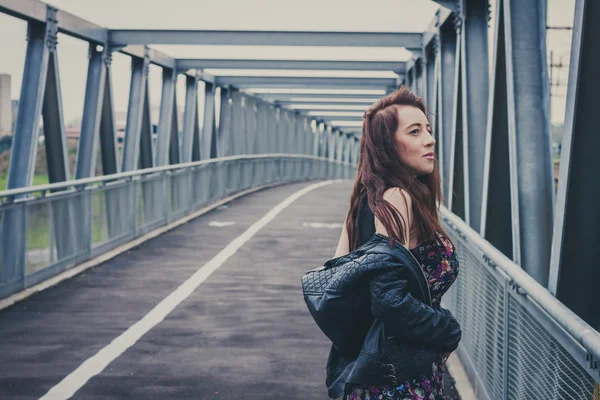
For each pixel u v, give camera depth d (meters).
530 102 6.11
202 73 22.78
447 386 5.20
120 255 10.71
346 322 2.18
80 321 6.97
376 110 2.26
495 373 4.11
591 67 4.19
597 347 2.16
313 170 37.72
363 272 2.08
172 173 14.46
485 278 4.52
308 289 2.23
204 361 5.77
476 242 4.45
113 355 5.89
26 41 12.03
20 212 7.98
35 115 11.87
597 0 4.14
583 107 4.24
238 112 27.44
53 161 12.50
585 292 4.46
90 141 14.65
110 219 10.94
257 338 6.43
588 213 4.36
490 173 7.12
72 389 5.09
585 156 4.29
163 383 5.25
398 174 2.20
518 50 6.14
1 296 7.58
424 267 2.20
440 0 10.27
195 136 22.75
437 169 2.32
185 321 7.00
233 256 10.70
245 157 22.30
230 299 7.95
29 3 11.49
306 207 17.88
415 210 2.16
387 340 2.14
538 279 6.05
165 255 10.73
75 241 9.60
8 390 5.07
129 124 17.05
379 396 2.19
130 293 8.20
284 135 36.41
